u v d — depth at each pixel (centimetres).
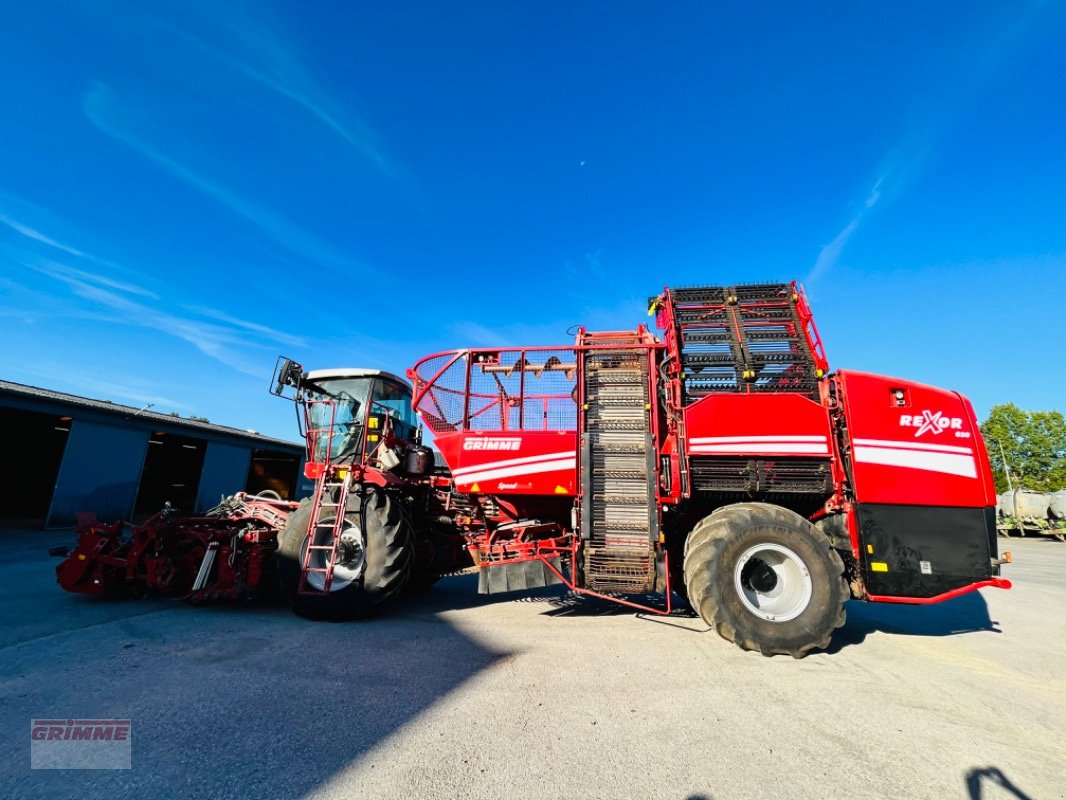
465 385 505
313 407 584
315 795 183
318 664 324
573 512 450
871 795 193
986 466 390
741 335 445
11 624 409
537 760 211
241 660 328
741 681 310
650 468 430
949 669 343
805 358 431
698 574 379
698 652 364
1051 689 312
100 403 1345
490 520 510
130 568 480
